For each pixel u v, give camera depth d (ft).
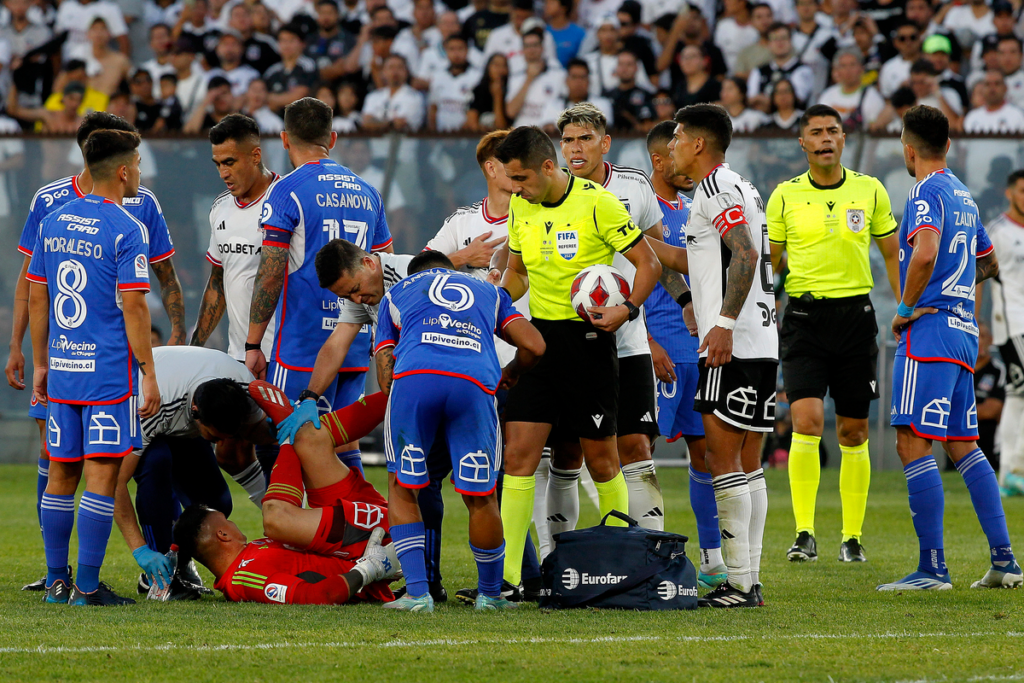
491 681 38.24
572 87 159.63
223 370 63.72
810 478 77.92
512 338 54.70
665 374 70.28
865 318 78.74
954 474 133.90
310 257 69.62
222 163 72.79
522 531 57.82
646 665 40.50
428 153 138.10
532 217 58.08
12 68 185.88
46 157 144.66
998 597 58.29
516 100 161.17
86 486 55.77
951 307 63.72
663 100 156.04
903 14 165.37
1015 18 163.22
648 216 66.39
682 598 53.52
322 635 46.11
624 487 59.31
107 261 55.67
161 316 139.44
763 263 55.42
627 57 156.25
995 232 116.06
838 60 156.46
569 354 57.26
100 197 57.16
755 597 54.75
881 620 50.31
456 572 69.15
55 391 56.39
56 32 186.91
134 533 59.72
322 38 170.50
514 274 61.82
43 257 57.26
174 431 61.93
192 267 140.87
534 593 60.95
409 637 45.68
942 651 43.11
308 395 59.88
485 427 53.31
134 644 44.16
